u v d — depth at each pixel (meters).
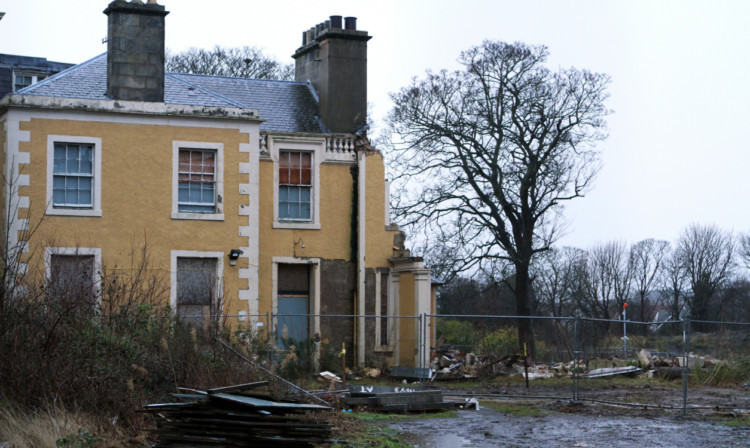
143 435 11.83
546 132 34.41
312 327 25.47
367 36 27.62
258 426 10.52
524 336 30.31
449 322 38.12
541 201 35.50
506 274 35.72
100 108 22.39
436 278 35.84
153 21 23.22
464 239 35.19
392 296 26.31
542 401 18.88
